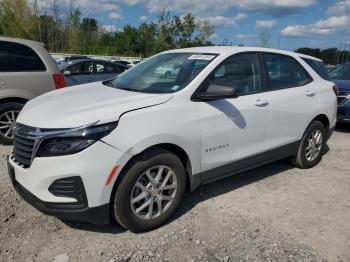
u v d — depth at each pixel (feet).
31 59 20.25
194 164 12.51
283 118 15.61
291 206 14.02
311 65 17.94
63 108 11.34
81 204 10.37
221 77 13.47
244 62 14.58
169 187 12.00
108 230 11.79
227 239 11.52
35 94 20.31
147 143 10.96
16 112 20.03
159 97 11.87
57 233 11.53
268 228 12.30
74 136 10.09
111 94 12.67
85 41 143.54
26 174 10.64
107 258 10.40
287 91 15.93
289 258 10.69
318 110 17.39
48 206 10.38
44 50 20.92
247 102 14.03
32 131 10.57
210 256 10.64
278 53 16.25
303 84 17.03
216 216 12.96
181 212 13.14
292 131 16.37
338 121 26.58
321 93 17.69
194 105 12.37
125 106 11.10
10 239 11.10
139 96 12.12
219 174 13.60
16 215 12.45
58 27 134.21
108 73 35.37
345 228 12.55
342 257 10.89
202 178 13.04
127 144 10.60
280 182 16.33
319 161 18.95
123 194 10.85
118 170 10.57
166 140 11.41
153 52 148.66
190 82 12.64
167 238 11.46
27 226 11.84
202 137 12.50
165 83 13.11
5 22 123.34
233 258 10.59
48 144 10.29
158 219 11.83
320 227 12.54
